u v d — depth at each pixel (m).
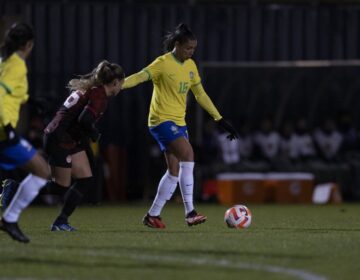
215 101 80.69
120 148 77.00
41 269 26.48
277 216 53.31
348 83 83.25
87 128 36.34
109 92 36.72
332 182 78.56
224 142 76.44
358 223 46.09
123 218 50.84
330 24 80.75
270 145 77.88
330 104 83.06
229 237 35.19
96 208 64.44
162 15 77.38
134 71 77.06
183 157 39.44
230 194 73.38
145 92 78.25
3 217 31.16
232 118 81.12
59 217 39.00
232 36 78.75
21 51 30.69
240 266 27.12
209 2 79.12
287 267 27.05
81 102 37.59
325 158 79.50
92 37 76.69
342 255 29.81
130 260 28.23
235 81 81.12
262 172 76.81
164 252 30.06
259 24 79.31
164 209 62.66
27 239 31.30
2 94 29.92
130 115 78.06
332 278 25.25
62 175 38.53
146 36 77.25
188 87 39.69
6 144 30.19
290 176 75.81
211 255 29.39
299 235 36.75
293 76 82.38
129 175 77.94
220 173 75.81
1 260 28.09
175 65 39.16
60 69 76.38
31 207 67.81
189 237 35.16
